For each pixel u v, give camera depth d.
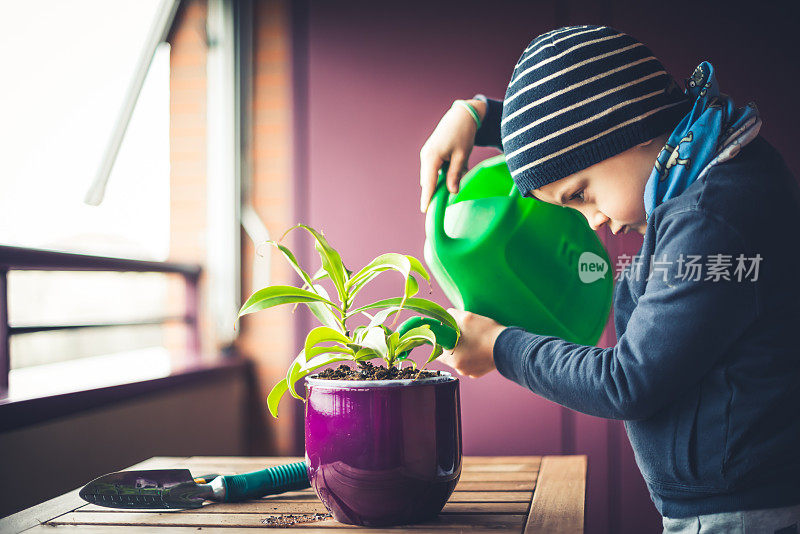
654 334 0.69
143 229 2.30
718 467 0.70
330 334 0.71
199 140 2.54
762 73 1.95
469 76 2.16
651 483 0.77
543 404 2.07
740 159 0.73
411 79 2.20
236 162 2.52
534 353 0.78
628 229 0.84
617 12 2.04
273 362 2.50
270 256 2.51
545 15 2.11
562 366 0.75
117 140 1.92
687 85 0.81
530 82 0.80
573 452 2.05
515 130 0.81
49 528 0.72
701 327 0.68
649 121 0.76
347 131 2.24
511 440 2.08
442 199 0.94
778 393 0.69
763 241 0.69
